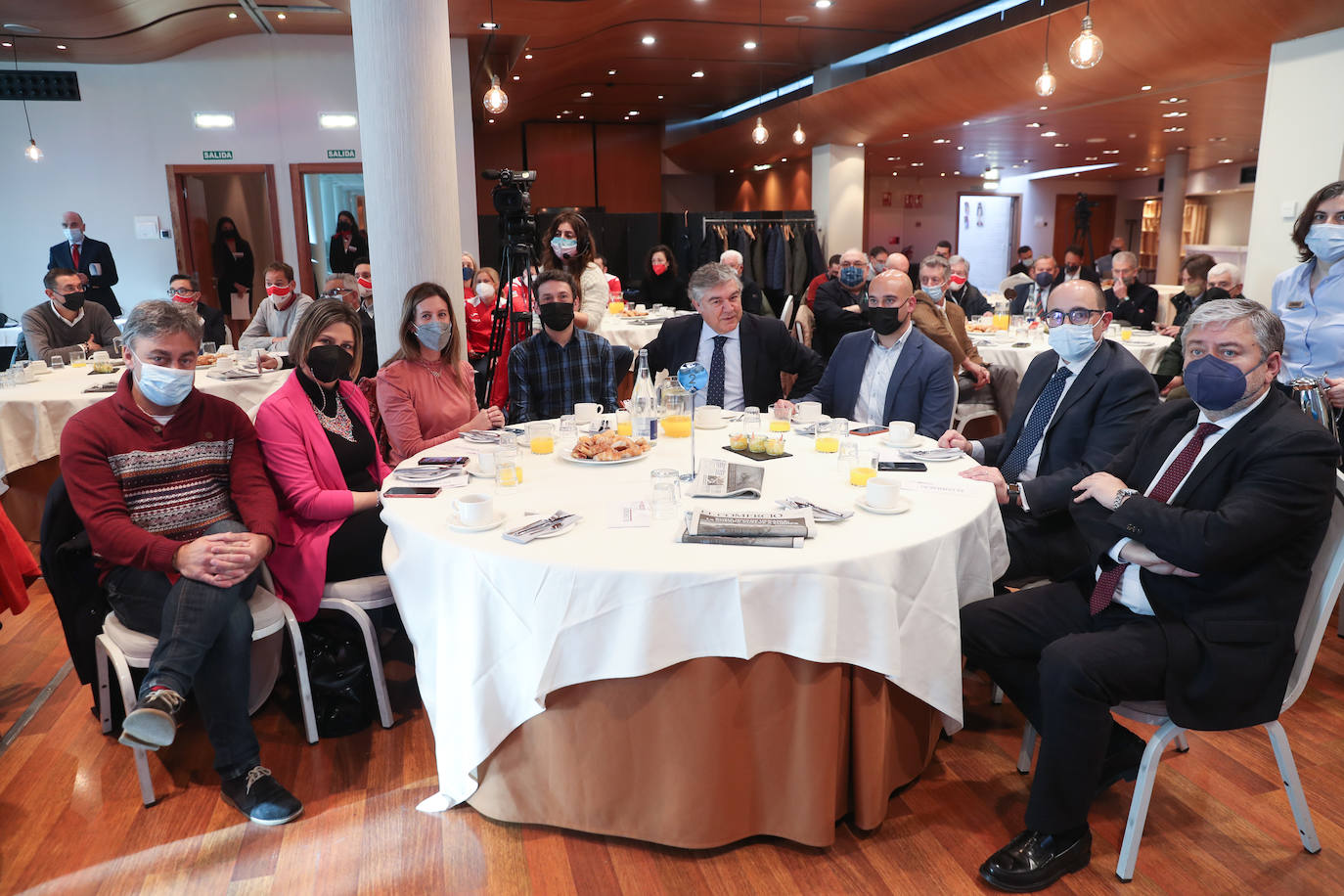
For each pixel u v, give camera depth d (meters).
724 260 7.55
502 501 2.22
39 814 2.18
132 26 7.43
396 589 2.12
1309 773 2.26
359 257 9.19
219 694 2.16
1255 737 2.44
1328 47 5.95
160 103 8.65
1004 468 2.82
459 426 3.20
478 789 2.10
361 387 3.51
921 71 8.31
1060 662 1.83
